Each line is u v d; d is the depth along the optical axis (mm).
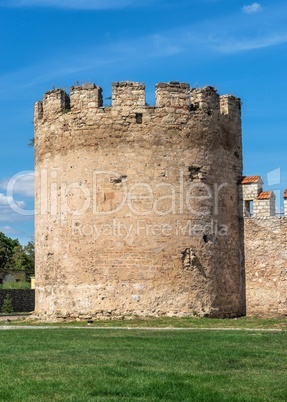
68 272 29875
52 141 31031
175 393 13547
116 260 29062
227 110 31906
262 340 21609
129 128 29547
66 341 21688
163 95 29828
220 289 30422
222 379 14898
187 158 29828
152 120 29609
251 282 31797
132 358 17844
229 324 27203
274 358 17938
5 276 68875
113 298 29000
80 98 30234
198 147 30125
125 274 28969
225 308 30609
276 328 25938
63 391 13742
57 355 18453
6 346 20578
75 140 30172
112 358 17828
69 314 29719
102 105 30234
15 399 13102
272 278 31469
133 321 28094
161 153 29531
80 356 18219
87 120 29953
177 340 21609
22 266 87250
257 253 31797
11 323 30094
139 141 29469
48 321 29938
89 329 25906
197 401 13039
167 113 29766
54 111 31078
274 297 31359
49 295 30609
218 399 13125
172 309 28969
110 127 29625
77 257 29672
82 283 29484
